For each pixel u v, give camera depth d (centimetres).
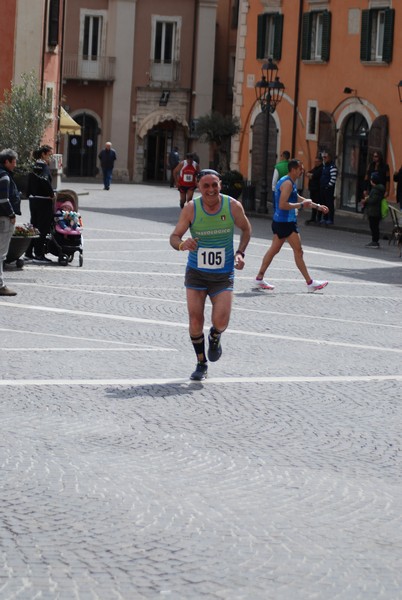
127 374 1495
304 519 939
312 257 3228
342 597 773
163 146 8494
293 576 808
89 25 8200
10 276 2425
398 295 2467
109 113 8288
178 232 1442
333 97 5275
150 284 2422
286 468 1090
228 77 8556
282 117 5678
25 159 5153
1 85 5697
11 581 777
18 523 899
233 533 895
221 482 1034
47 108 5225
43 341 1705
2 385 1392
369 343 1831
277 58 5684
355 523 934
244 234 1466
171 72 8356
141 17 8262
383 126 4900
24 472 1036
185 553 845
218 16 8519
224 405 1345
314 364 1623
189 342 1759
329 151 5281
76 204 2731
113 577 793
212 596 764
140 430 1210
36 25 5694
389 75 4900
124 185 7500
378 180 3712
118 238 3441
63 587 770
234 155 6116
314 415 1316
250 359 1641
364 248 3656
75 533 880
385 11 4912
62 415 1259
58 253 2667
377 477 1075
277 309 2161
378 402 1400
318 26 5409
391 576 818
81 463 1074
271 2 5703
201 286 1466
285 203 2355
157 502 966
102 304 2105
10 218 2125
